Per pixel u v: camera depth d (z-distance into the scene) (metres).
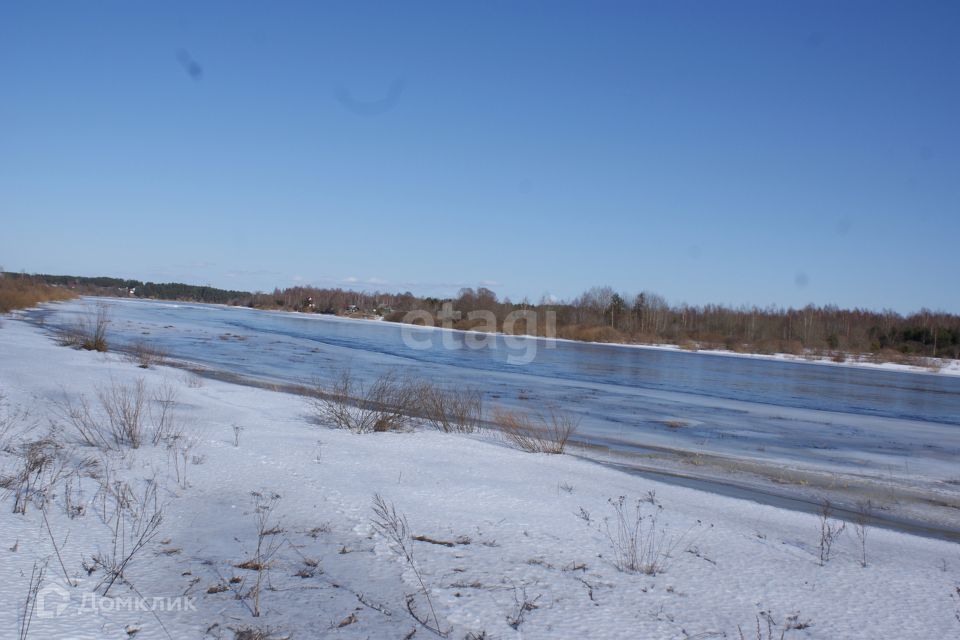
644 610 4.25
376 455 8.75
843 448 14.01
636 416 16.83
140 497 5.96
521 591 4.40
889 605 4.68
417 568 4.68
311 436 9.88
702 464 11.04
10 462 6.60
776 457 12.37
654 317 77.81
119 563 4.34
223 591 4.05
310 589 4.17
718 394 23.97
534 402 18.20
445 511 6.25
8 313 42.00
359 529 5.45
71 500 5.57
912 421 19.56
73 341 22.97
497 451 9.93
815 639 4.02
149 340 31.56
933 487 10.41
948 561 6.07
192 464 7.36
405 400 12.89
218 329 45.53
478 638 3.64
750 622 4.19
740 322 79.00
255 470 7.28
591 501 7.15
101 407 10.66
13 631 3.27
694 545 5.82
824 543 6.32
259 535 5.07
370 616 3.83
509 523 6.02
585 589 4.54
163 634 3.42
